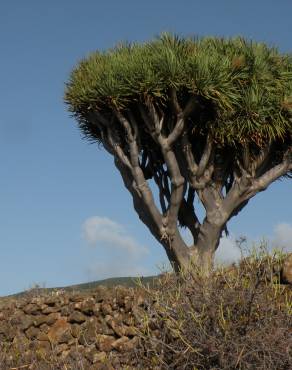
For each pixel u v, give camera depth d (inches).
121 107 499.5
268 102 510.3
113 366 275.1
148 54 515.2
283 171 531.2
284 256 259.0
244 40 543.5
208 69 490.0
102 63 523.5
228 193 522.3
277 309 234.1
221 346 220.5
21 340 335.0
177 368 231.9
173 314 242.8
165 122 512.4
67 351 311.9
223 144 507.8
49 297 340.5
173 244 512.7
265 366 215.3
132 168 516.7
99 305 304.8
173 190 505.0
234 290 238.7
